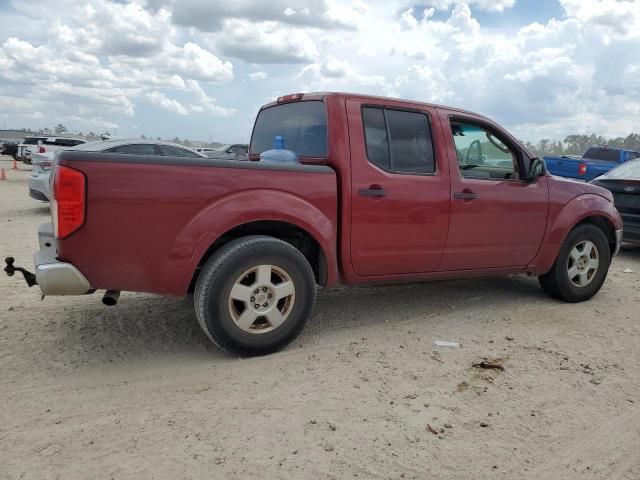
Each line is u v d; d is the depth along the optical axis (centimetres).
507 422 311
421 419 311
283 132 482
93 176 330
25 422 294
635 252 888
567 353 418
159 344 411
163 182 346
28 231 916
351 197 413
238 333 376
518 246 511
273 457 270
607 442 296
